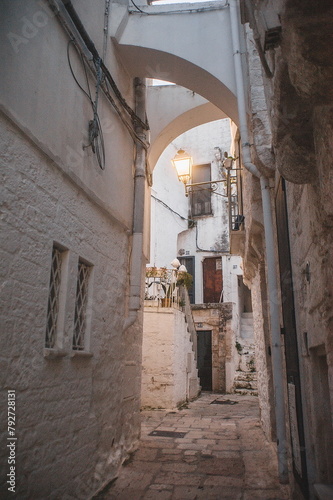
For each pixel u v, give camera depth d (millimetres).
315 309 2574
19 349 2623
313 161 2266
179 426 7176
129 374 5320
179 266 11547
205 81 5449
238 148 8391
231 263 16609
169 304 9773
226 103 5559
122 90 5473
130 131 5445
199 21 5426
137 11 5434
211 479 4246
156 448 5512
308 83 1732
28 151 2844
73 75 3658
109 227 4590
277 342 4285
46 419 2943
